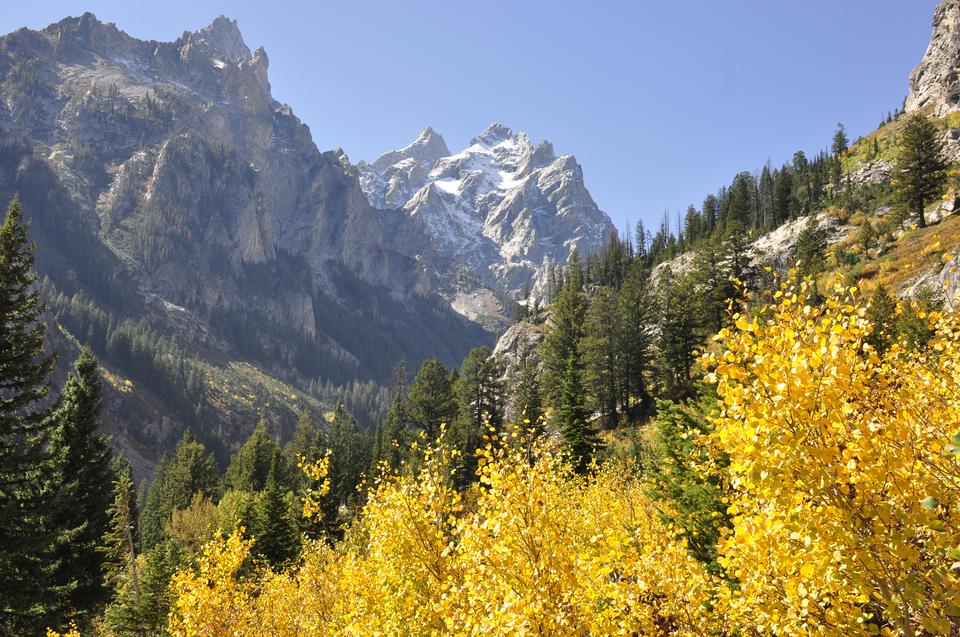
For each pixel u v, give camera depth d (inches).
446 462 359.9
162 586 1126.4
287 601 553.6
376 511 348.8
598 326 2427.4
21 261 794.8
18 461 735.7
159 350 7386.8
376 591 369.1
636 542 441.7
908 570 176.6
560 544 269.6
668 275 3292.3
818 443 184.1
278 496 1515.7
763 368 189.3
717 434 213.6
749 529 215.8
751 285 2215.8
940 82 4530.0
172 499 2851.9
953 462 187.0
